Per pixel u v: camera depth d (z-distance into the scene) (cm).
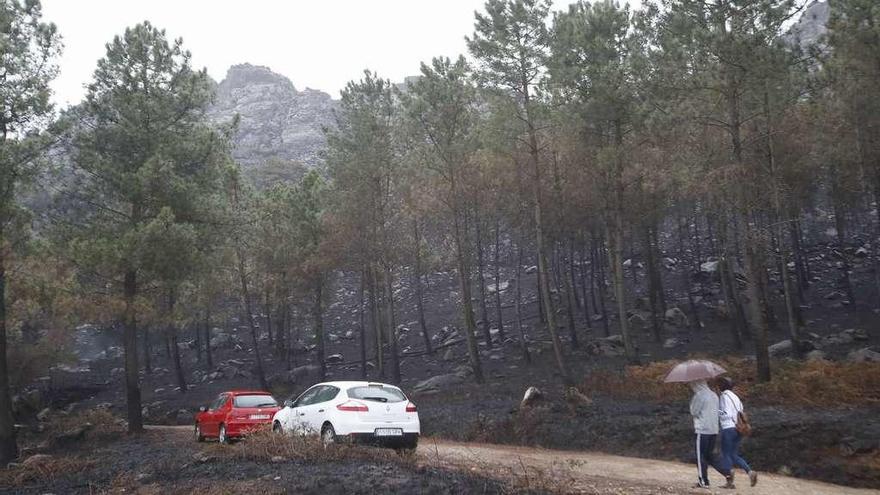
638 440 1602
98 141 2319
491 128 2570
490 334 4053
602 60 2517
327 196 3550
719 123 2033
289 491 970
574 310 4244
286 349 4841
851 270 4144
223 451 1363
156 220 2125
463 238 3153
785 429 1391
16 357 3419
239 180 3681
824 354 2417
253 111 13750
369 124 3347
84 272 2286
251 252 3728
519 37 2508
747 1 1911
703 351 2894
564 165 2805
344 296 6103
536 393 2048
